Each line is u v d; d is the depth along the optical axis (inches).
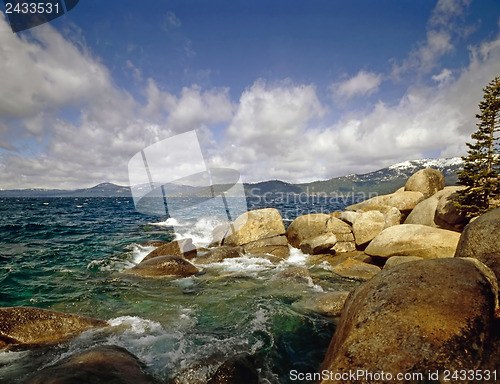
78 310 265.0
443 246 378.3
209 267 411.8
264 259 448.1
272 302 285.4
